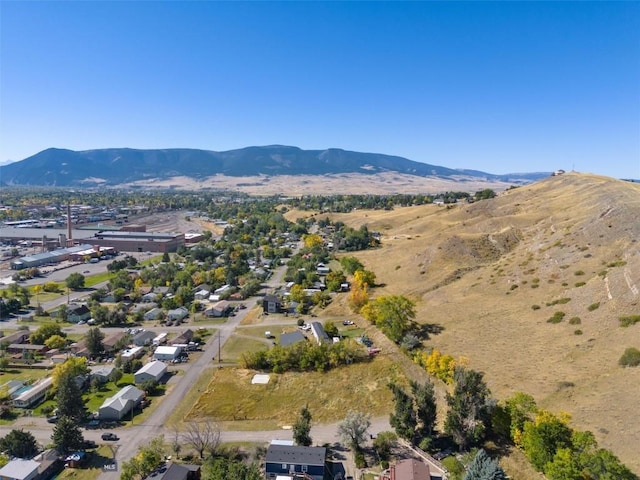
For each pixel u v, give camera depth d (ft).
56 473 196.54
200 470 193.26
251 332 376.89
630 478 147.95
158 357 320.09
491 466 167.32
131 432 229.66
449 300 375.04
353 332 359.25
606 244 349.61
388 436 207.31
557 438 173.17
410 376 272.51
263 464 198.80
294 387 273.54
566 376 221.87
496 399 205.05
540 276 355.77
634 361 210.38
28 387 273.54
